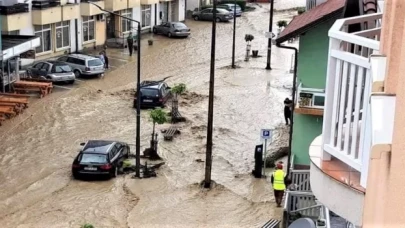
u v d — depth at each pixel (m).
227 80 37.03
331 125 5.90
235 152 24.14
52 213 17.88
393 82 4.25
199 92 33.78
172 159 23.02
